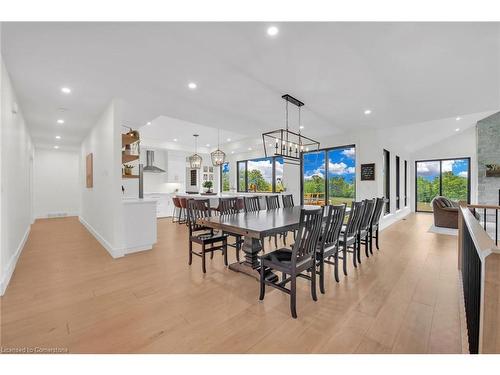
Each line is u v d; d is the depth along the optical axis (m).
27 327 1.82
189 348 1.60
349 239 3.03
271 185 8.59
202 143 9.01
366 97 3.55
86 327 1.82
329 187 6.55
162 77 2.84
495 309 0.97
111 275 2.87
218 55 2.37
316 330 1.79
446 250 3.98
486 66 2.62
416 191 9.65
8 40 2.06
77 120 4.57
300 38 2.11
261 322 1.90
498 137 6.95
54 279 2.74
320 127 5.46
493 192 7.04
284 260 2.19
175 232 5.56
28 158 5.11
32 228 5.87
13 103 3.00
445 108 4.07
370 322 1.89
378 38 2.11
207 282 2.67
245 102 3.72
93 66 2.56
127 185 5.81
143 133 7.27
